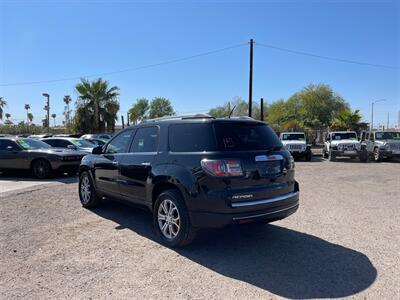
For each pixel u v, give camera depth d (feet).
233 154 15.06
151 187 17.39
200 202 14.82
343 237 17.80
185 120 16.74
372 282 12.66
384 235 18.07
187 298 11.55
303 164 62.03
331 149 69.10
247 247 16.44
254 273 13.50
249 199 15.03
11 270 13.83
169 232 16.70
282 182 16.39
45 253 15.66
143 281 12.85
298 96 180.04
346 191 31.40
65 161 40.81
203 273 13.52
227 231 18.92
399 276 13.15
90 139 63.67
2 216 22.20
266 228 19.47
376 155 68.08
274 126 166.30
